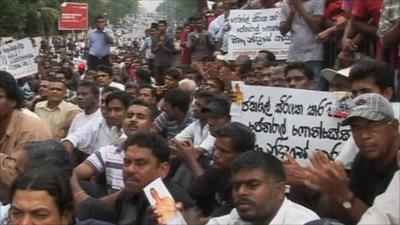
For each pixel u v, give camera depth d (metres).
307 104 5.73
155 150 5.15
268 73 8.28
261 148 5.89
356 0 7.41
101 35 20.22
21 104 6.55
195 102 8.09
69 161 4.96
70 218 3.71
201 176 6.00
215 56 14.87
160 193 4.48
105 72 12.50
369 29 7.29
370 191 4.60
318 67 8.78
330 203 4.43
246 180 4.14
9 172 5.28
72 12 40.19
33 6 36.44
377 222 3.56
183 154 6.37
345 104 5.56
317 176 4.18
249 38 10.34
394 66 6.56
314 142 5.70
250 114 5.93
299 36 8.81
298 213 4.21
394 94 5.78
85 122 9.05
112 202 5.52
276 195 4.20
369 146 4.31
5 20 30.91
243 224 4.30
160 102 10.34
